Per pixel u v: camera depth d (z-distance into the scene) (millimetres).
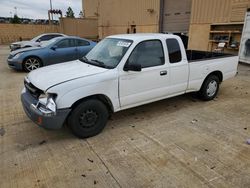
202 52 6133
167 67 4309
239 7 10438
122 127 4039
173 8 14703
